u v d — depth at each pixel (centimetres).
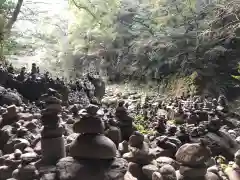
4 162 310
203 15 910
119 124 396
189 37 898
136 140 299
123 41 1098
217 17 847
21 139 357
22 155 280
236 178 295
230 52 866
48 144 295
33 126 406
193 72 849
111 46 1098
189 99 689
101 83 784
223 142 406
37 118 467
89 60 1095
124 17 1122
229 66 854
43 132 298
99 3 1111
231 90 823
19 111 475
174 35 908
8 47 926
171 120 563
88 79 766
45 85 600
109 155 255
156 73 939
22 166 272
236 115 573
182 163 276
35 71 646
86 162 252
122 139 394
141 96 852
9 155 320
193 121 486
